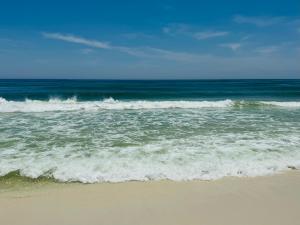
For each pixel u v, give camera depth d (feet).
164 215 16.46
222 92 120.06
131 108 60.34
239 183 21.15
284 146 30.25
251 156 26.91
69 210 17.04
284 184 21.04
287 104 69.21
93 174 22.53
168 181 21.48
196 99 89.51
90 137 33.63
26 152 27.71
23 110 54.80
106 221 15.79
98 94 99.09
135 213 16.69
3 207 17.34
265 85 200.03
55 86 168.66
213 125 41.34
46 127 39.27
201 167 24.07
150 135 34.71
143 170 23.31
